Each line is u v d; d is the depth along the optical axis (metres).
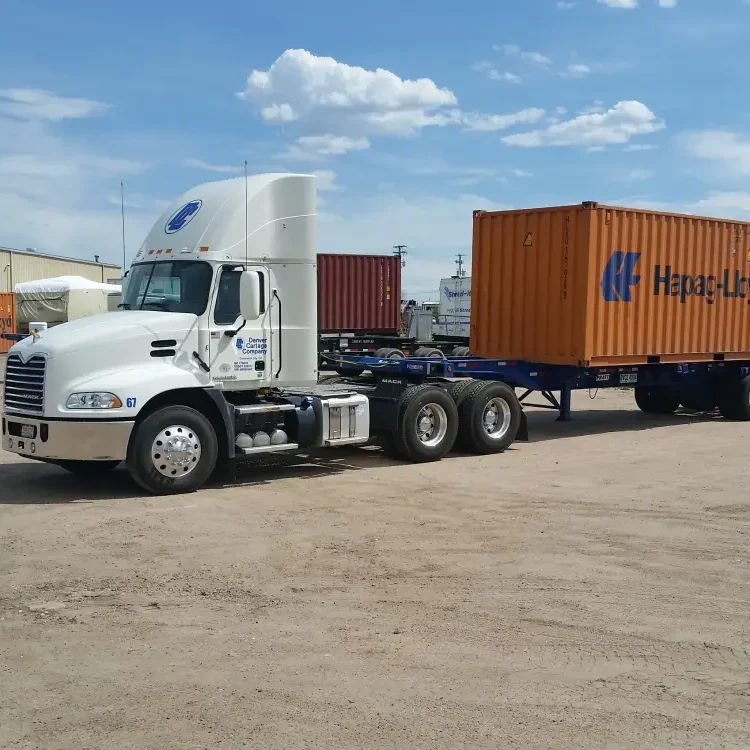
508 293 15.33
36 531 8.17
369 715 4.46
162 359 9.83
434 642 5.48
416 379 12.89
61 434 9.23
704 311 16.38
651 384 16.36
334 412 11.22
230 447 10.21
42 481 10.64
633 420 17.84
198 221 10.46
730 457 12.80
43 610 6.05
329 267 31.22
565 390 15.24
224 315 10.24
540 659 5.22
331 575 6.88
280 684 4.84
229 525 8.45
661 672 5.05
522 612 6.05
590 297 14.12
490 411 13.27
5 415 9.83
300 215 10.85
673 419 18.06
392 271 32.72
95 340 9.42
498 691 4.77
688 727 4.35
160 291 10.50
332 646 5.41
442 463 12.30
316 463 12.24
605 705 4.60
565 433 15.75
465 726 4.34
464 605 6.18
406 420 12.09
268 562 7.23
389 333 32.84
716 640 5.55
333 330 31.31
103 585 6.62
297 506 9.33
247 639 5.53
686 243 15.90
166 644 5.44
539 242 14.79
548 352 14.69
